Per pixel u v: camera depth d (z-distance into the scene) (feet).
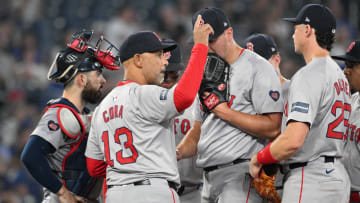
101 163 44.60
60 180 45.42
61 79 45.78
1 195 101.09
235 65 48.03
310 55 45.39
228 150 47.52
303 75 43.14
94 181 46.37
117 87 43.60
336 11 146.00
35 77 134.72
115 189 41.86
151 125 41.37
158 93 40.60
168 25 141.38
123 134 41.57
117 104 42.19
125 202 40.88
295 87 42.88
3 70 133.80
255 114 47.44
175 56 54.34
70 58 45.68
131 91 42.04
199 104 51.52
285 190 44.65
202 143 49.16
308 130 41.91
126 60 43.55
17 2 152.76
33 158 42.37
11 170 104.27
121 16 142.72
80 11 153.89
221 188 48.57
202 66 41.16
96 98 47.26
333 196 42.93
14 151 112.16
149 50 42.93
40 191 103.76
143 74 43.47
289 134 41.34
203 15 47.14
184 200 57.41
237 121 45.83
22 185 102.68
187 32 143.74
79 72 45.83
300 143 41.14
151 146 41.29
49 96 128.26
